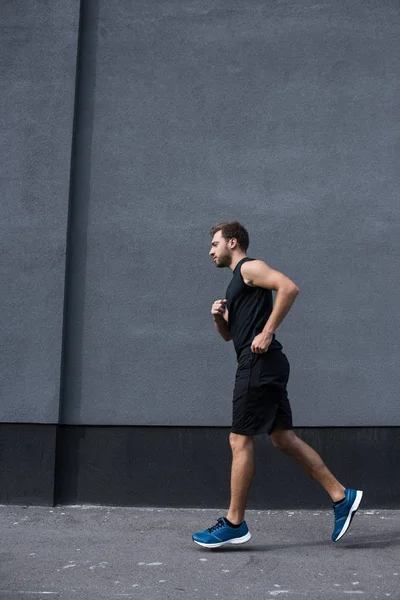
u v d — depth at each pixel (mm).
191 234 9828
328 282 9695
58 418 9539
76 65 9953
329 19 10000
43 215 9781
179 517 9070
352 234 9750
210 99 9961
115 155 9961
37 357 9609
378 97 9898
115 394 9664
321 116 9883
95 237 9875
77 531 8383
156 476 9586
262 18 10023
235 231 8055
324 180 9812
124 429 9656
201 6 10055
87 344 9742
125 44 10055
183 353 9680
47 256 9727
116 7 10070
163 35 10055
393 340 9617
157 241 9836
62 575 6719
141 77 10016
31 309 9664
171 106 9977
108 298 9789
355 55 9945
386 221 9758
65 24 9992
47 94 9922
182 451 9602
